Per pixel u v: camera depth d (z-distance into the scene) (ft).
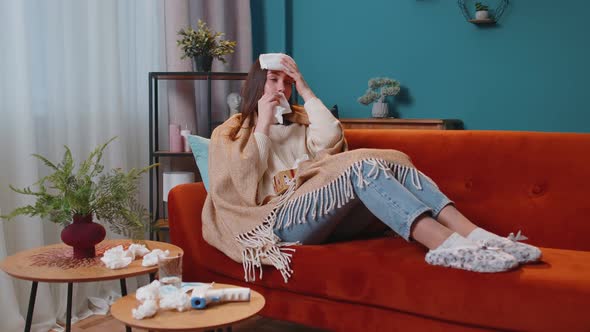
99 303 8.90
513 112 11.71
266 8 13.65
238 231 6.44
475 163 6.96
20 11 7.95
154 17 10.61
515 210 6.71
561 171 6.55
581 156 6.52
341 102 13.30
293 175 6.78
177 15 10.78
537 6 11.36
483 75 11.88
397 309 5.57
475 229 5.55
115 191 5.79
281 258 6.08
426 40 12.30
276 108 7.02
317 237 6.25
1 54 7.83
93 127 9.09
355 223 6.50
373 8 12.76
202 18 11.99
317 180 6.12
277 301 6.29
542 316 4.86
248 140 6.86
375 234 6.90
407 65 12.53
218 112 12.14
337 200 5.96
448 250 5.24
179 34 10.66
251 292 4.99
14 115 7.97
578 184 6.45
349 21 13.04
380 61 12.79
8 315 7.58
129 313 4.44
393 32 12.60
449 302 5.23
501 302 4.99
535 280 4.91
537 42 11.41
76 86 8.89
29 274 5.10
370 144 7.56
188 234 7.02
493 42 11.75
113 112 9.39
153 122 10.82
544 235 6.53
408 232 5.50
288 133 7.20
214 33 12.06
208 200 6.90
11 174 7.97
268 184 6.84
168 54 10.82
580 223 6.37
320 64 13.44
